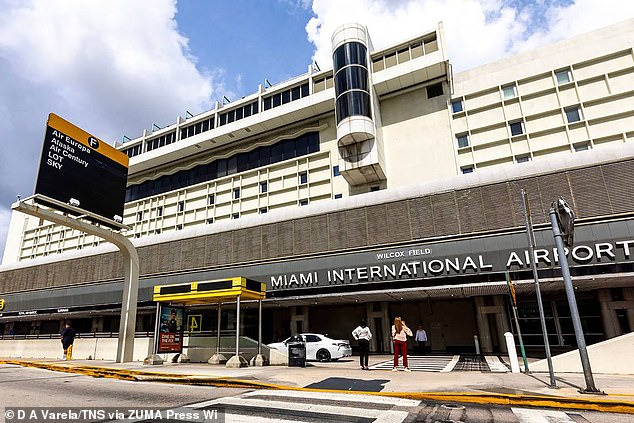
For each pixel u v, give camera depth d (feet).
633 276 54.85
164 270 100.78
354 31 105.91
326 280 77.87
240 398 26.21
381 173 101.30
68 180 56.29
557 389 27.45
